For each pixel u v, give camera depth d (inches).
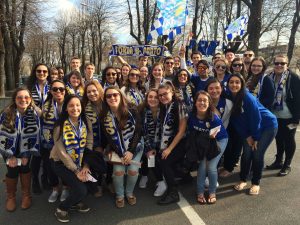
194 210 158.9
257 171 176.7
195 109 165.8
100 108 169.2
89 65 230.8
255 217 150.7
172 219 150.6
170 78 238.7
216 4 959.0
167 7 335.0
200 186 167.0
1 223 148.6
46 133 167.9
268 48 1146.7
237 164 223.6
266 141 173.5
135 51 314.5
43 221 150.5
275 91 201.5
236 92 171.5
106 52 1630.2
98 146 170.1
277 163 216.1
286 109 200.4
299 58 1475.1
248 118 170.4
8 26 759.1
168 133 171.0
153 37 347.9
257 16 559.8
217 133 165.2
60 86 165.6
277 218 149.4
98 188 177.8
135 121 165.0
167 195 167.9
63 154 148.0
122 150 161.9
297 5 827.4
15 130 155.5
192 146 164.4
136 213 157.2
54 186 172.7
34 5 739.4
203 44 475.8
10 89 850.8
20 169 160.1
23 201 163.5
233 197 172.9
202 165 166.1
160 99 169.9
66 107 151.6
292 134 201.0
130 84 209.9
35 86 192.5
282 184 189.2
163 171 169.9
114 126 161.9
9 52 836.6
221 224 145.0
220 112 176.4
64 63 1749.5
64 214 149.7
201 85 212.8
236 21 517.0
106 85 223.0
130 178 165.0
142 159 181.5
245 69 229.3
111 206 165.5
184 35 338.6
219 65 206.5
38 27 797.2
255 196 173.3
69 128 151.6
